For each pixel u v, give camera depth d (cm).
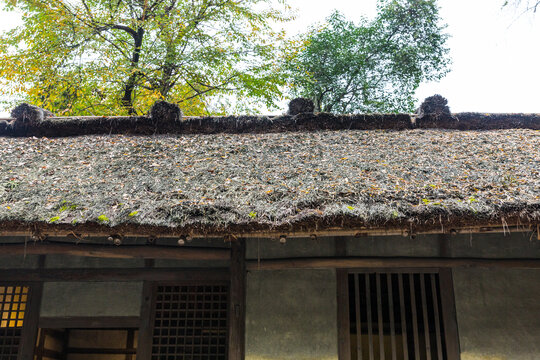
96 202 356
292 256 429
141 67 1030
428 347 401
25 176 409
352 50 1481
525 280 406
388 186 357
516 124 551
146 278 437
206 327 430
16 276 440
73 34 995
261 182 380
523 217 315
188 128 566
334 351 404
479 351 391
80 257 446
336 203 335
